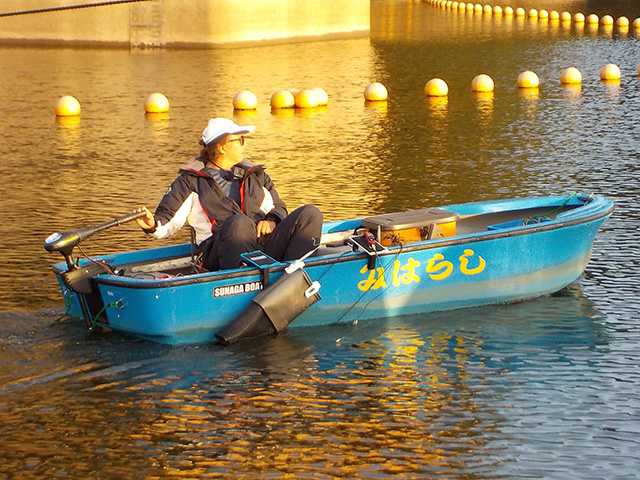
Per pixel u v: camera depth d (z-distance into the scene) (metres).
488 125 19.50
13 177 15.22
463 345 8.27
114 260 8.90
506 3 58.97
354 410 7.02
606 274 10.01
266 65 31.27
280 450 6.43
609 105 21.61
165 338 8.18
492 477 6.06
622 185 13.81
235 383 7.50
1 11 39.16
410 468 6.17
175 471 6.17
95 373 7.66
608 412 6.95
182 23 36.88
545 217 10.06
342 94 24.89
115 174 15.40
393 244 8.98
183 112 22.06
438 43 37.75
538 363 7.86
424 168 15.42
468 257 8.98
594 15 44.94
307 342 8.31
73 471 6.18
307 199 13.40
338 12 40.75
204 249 8.66
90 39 38.25
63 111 21.47
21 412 6.99
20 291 9.49
